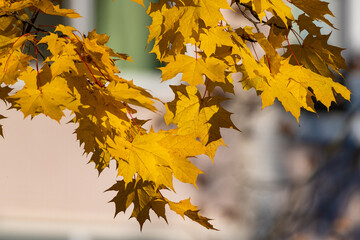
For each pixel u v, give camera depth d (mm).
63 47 2408
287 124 9344
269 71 2494
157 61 10289
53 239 10469
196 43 2385
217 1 2346
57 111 2273
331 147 9156
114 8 10180
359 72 9406
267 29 7191
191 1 2365
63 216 10531
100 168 2793
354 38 10508
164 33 2389
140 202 2805
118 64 10203
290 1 2627
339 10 10633
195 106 2699
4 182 10453
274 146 9195
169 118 2678
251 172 9070
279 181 8969
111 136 2445
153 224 10125
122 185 2820
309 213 9078
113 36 10211
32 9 2943
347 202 9328
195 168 2500
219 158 9273
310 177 8984
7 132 10477
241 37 2627
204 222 2801
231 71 2559
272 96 2406
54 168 10547
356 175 9344
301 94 2527
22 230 10461
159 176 2498
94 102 2365
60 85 2338
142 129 2635
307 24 2766
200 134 2676
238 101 8836
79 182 10578
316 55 2730
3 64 2326
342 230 9250
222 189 9156
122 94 2400
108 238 10453
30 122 10539
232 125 2680
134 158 2477
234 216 8984
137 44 10281
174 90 2693
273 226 8734
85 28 10016
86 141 2703
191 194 9602
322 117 9836
